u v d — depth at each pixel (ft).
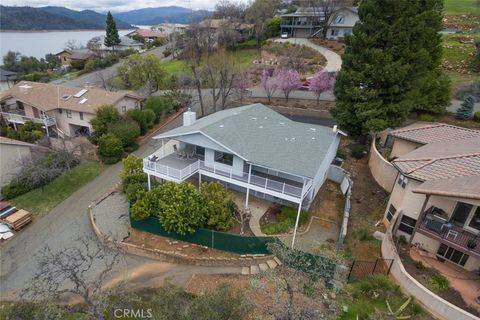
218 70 132.77
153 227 66.08
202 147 77.25
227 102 143.95
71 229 71.15
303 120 121.80
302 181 70.64
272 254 58.13
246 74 150.20
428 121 98.53
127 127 103.60
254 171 74.02
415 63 79.77
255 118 83.92
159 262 60.85
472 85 112.57
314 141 74.54
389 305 43.06
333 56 171.01
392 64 77.77
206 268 58.75
